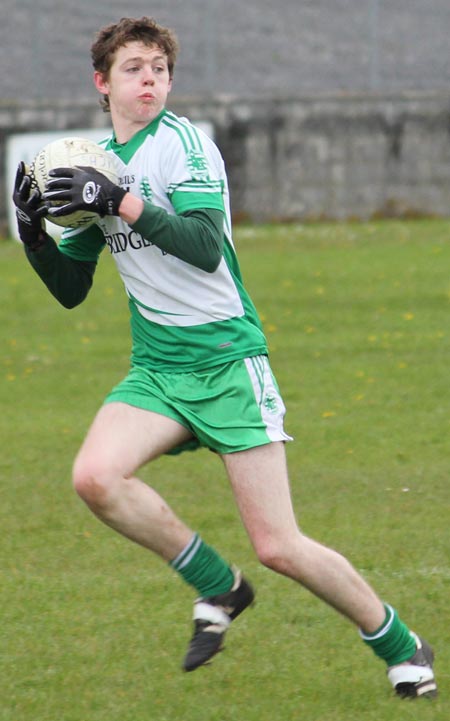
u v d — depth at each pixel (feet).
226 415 47.06
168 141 47.19
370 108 287.07
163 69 48.37
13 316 165.78
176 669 52.90
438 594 62.44
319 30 300.20
